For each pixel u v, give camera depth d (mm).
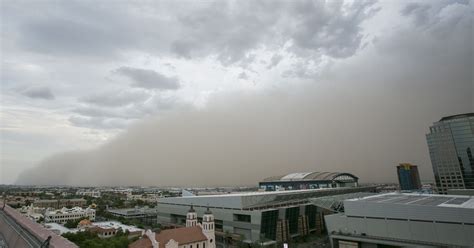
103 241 99500
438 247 85312
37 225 123375
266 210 128375
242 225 131625
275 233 130125
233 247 124750
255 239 124688
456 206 85438
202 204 153750
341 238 104812
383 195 140500
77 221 164500
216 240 137250
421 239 88625
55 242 76438
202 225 104562
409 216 91562
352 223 103562
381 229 96750
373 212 99125
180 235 95875
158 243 86875
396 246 93875
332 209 127062
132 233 129875
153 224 181250
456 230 82875
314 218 157500
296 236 139000
